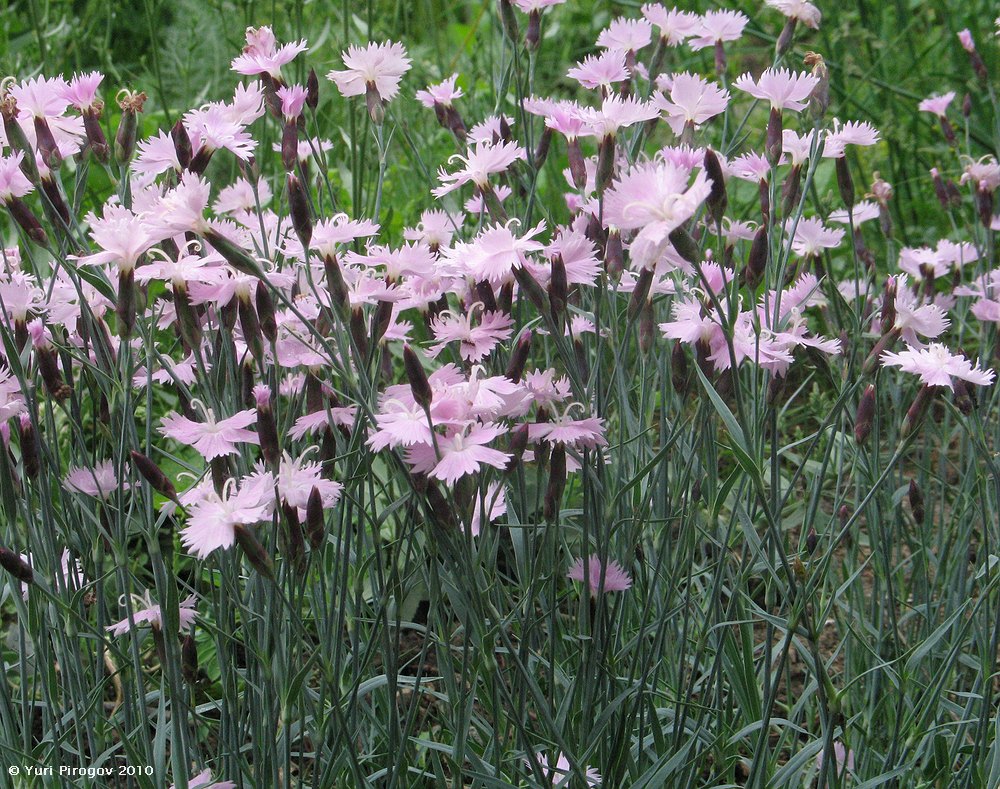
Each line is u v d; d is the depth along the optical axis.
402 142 1.53
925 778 1.05
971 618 1.00
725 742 1.00
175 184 1.02
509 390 0.90
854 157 1.63
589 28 2.17
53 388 0.98
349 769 0.99
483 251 0.94
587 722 0.96
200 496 0.91
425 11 2.12
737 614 1.03
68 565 1.00
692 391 1.01
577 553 1.07
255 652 0.93
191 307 0.94
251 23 1.39
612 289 1.01
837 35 1.77
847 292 1.17
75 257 0.95
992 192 1.18
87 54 1.84
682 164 1.00
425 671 1.14
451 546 0.90
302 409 1.02
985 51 1.81
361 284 0.94
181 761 0.92
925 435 1.14
